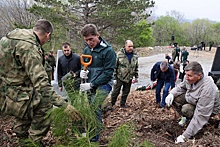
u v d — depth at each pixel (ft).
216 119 12.03
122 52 16.11
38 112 8.27
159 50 108.47
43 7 49.44
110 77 10.30
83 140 6.32
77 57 14.16
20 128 8.87
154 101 19.36
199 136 10.41
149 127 11.79
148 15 52.65
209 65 63.77
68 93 7.42
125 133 6.22
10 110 7.88
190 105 11.26
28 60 7.16
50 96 7.12
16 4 76.18
